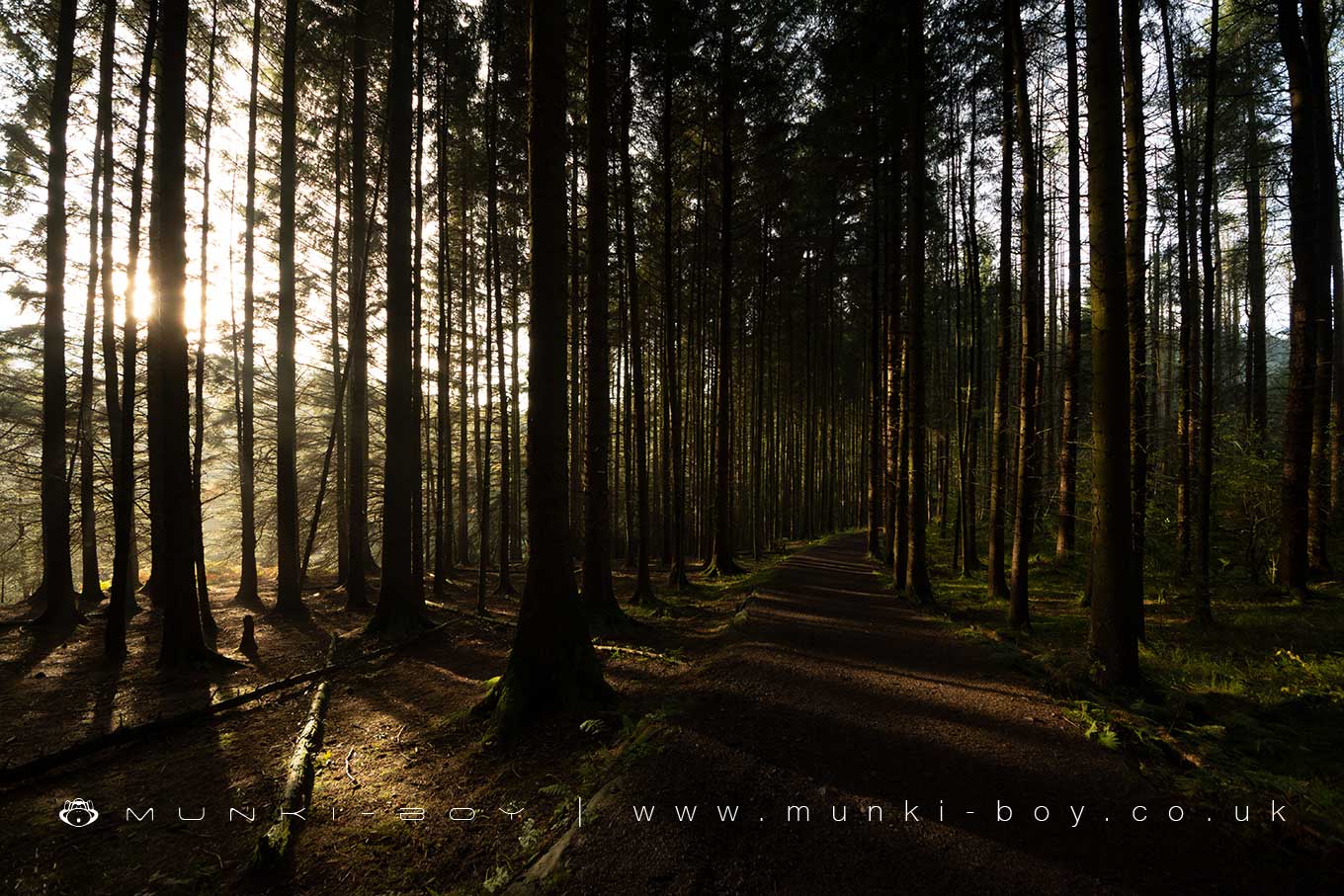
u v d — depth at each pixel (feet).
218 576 75.77
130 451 28.78
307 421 86.38
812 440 92.27
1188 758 13.19
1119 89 18.21
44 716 20.43
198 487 34.71
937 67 41.37
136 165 30.71
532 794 13.44
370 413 81.66
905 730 15.35
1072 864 9.66
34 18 37.73
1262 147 40.63
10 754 17.28
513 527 94.43
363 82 44.14
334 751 16.87
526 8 39.14
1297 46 32.24
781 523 102.12
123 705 21.45
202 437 36.52
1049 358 51.83
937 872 9.50
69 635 33.76
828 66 43.27
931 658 22.94
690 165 60.80
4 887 10.92
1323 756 13.91
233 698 21.07
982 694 18.28
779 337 92.17
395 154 33.17
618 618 30.94
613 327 73.05
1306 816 10.52
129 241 29.81
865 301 82.69
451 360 75.15
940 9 38.32
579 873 9.78
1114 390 18.45
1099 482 18.93
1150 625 28.78
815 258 78.48
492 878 10.33
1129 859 9.80
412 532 37.32
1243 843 10.22
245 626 29.19
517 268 54.24
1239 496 35.45
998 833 10.59
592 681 18.43
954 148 49.98
